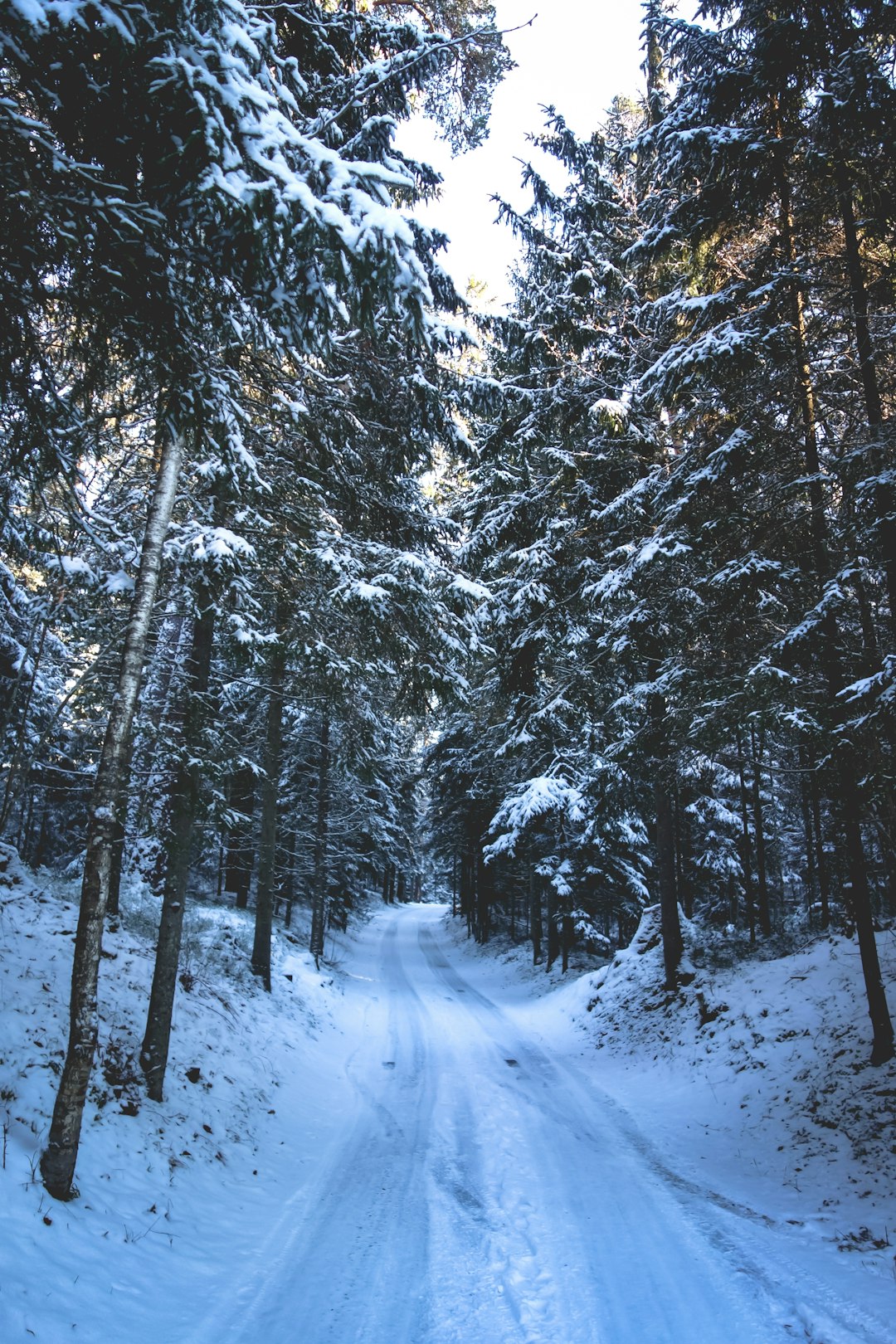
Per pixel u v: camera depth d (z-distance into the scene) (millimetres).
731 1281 5047
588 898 21969
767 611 9297
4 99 3650
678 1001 13453
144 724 7824
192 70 3580
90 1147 5879
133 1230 5262
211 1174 6777
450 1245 5766
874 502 7574
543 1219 6254
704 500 9922
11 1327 3664
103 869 5535
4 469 5340
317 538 8953
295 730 21469
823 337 8734
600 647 13445
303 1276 5293
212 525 8227
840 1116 7867
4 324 4441
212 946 13523
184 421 5500
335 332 7789
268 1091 9492
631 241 13547
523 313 15484
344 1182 7277
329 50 7035
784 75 8492
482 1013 18094
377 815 25812
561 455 13227
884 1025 8461
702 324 9617
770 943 14664
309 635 9633
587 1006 15977
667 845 14562
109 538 7562
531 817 16156
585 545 13969
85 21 3424
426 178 7723
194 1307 4699
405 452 9648
